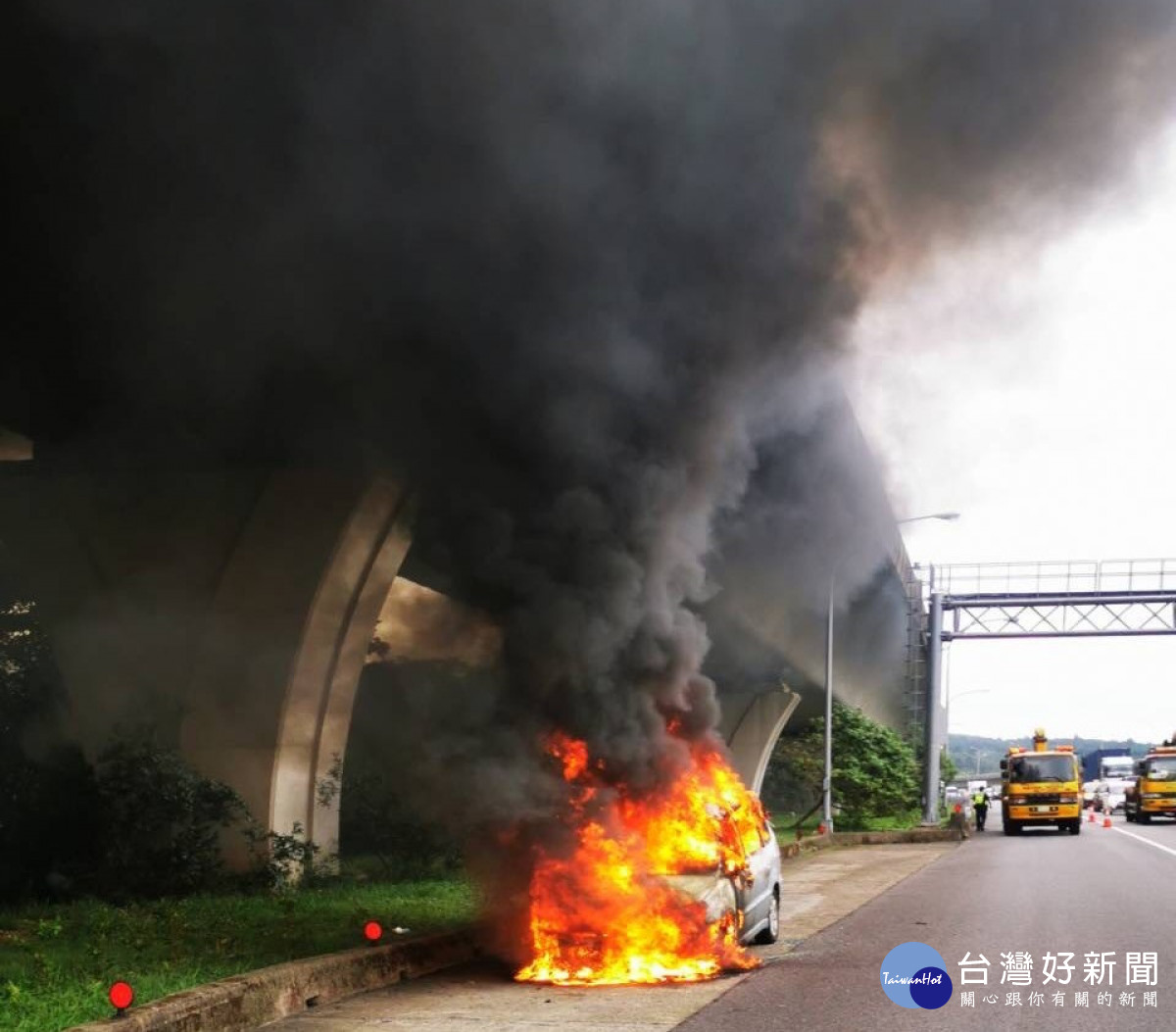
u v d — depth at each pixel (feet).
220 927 45.96
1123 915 53.98
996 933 48.55
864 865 91.81
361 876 70.33
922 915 55.93
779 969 40.37
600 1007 33.68
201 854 61.52
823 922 53.98
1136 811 179.22
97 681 65.36
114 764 60.75
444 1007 33.99
